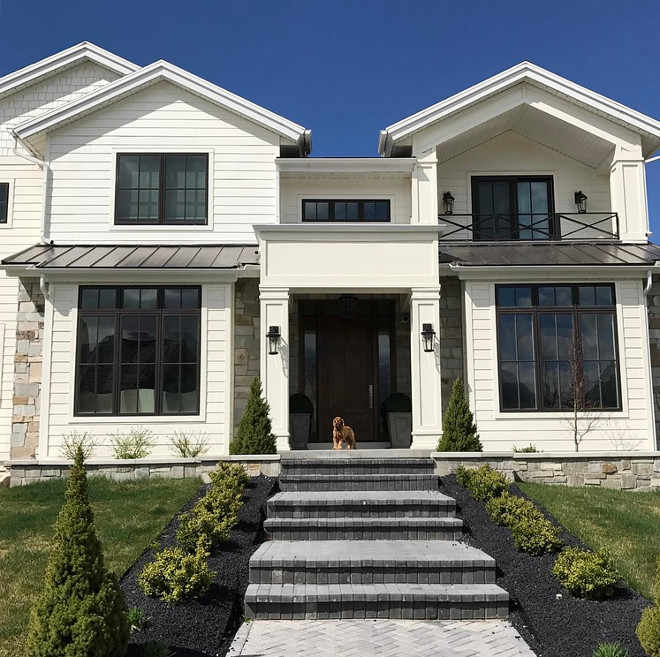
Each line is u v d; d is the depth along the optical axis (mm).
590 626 6211
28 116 17016
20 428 13570
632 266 13289
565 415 13344
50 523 9133
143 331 13508
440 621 6949
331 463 10992
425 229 13266
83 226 14875
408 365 15352
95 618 5000
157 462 11328
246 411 11797
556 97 15203
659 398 13930
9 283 15484
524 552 7980
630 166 15234
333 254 13219
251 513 9211
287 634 6555
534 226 15984
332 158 14969
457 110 15008
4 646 5883
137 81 15055
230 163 15203
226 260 13766
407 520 8867
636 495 10641
